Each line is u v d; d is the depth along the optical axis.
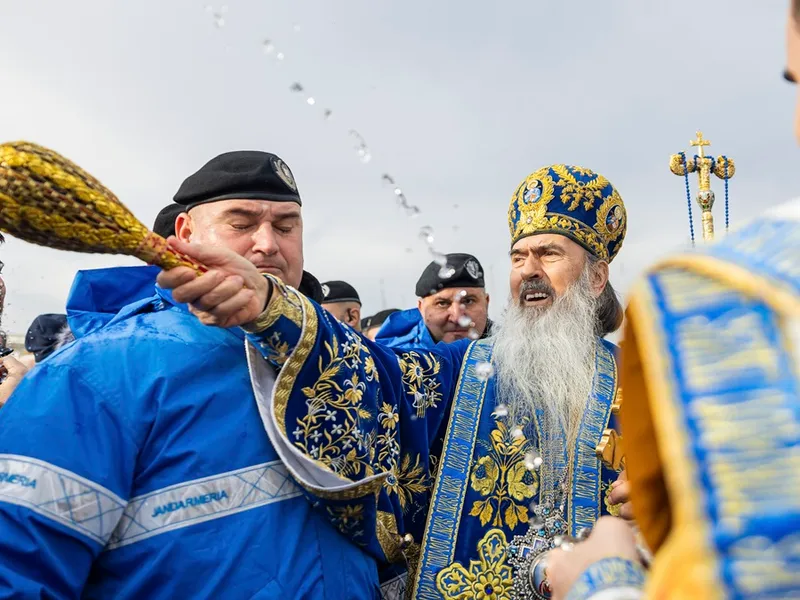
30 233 1.24
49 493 1.41
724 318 0.57
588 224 2.41
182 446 1.54
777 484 0.50
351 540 1.68
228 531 1.53
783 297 0.54
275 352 1.59
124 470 1.49
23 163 1.20
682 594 0.53
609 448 2.00
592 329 2.32
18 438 1.44
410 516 2.07
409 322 3.89
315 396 1.63
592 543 0.81
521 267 2.38
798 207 0.60
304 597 1.54
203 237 1.76
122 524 1.50
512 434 2.13
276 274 1.75
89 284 1.99
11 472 1.41
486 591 2.01
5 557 1.36
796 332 0.54
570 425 2.17
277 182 1.76
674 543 0.56
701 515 0.52
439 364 2.18
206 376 1.61
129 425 1.52
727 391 0.54
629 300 0.64
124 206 1.32
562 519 2.06
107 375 1.54
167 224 2.36
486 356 2.27
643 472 0.73
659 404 0.56
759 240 0.59
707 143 2.09
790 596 0.48
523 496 2.09
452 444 2.12
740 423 0.53
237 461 1.57
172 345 1.62
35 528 1.38
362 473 1.69
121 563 1.50
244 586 1.50
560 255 2.37
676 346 0.57
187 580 1.48
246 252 1.73
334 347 1.67
